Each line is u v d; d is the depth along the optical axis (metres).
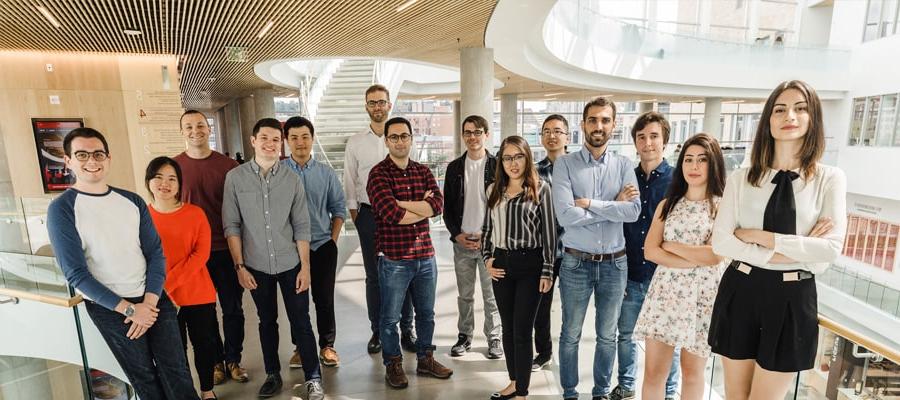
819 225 1.39
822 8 16.55
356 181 3.17
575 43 8.85
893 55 11.21
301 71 11.60
